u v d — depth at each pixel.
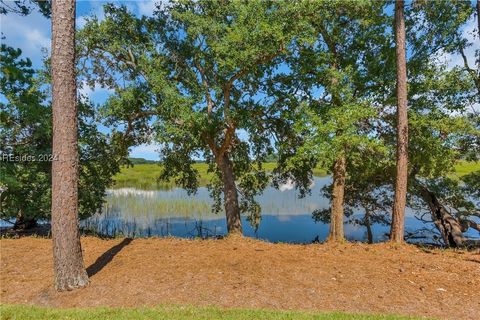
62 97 6.35
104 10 10.08
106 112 10.10
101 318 4.95
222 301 5.83
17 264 7.88
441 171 11.94
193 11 9.70
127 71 10.61
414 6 10.38
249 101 10.38
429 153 10.51
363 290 6.23
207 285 6.44
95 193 12.92
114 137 11.93
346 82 9.62
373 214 15.58
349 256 8.16
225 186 11.29
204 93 9.73
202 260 7.81
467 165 20.75
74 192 6.53
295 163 10.23
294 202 24.41
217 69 9.46
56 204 6.41
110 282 6.66
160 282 6.61
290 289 6.26
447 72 10.37
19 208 11.60
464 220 13.21
